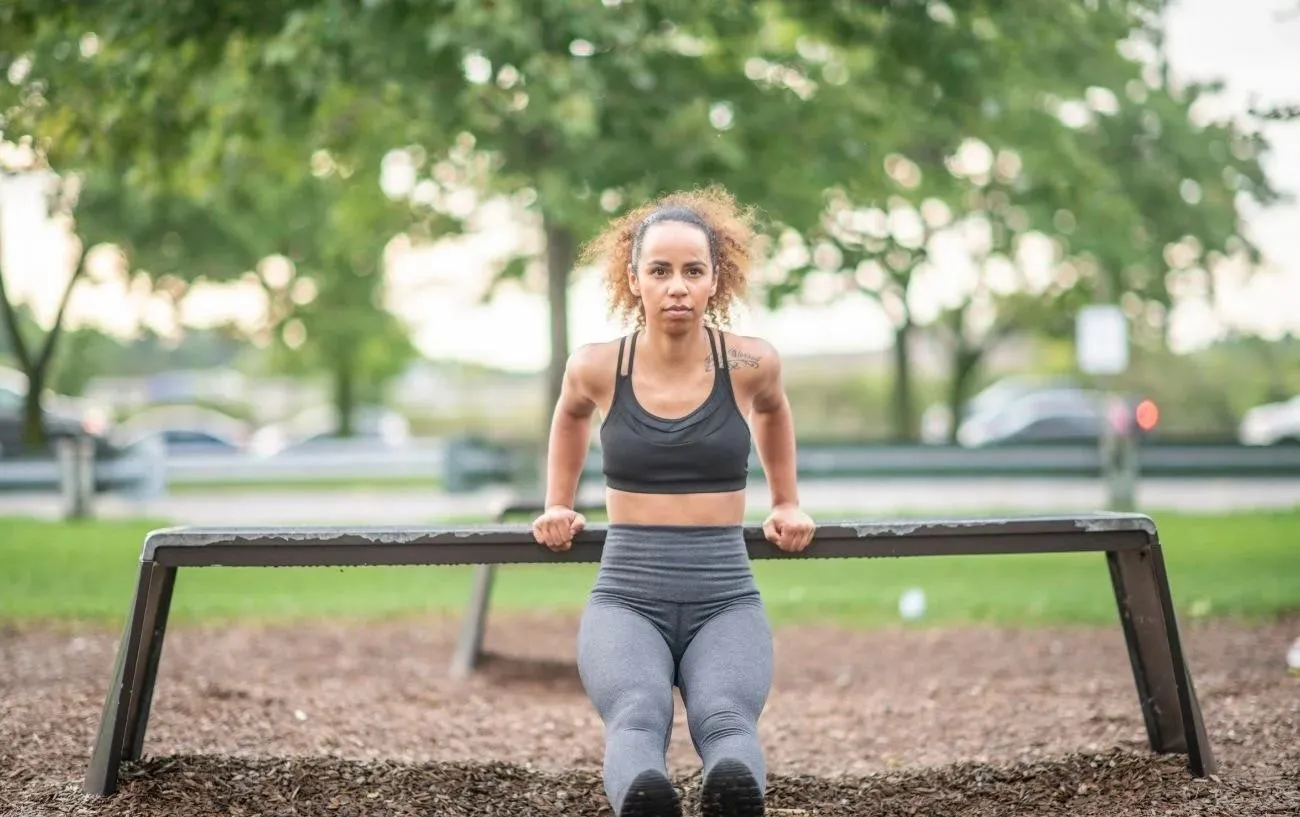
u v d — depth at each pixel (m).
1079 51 11.50
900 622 7.97
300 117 10.08
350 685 5.94
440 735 4.91
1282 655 6.24
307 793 3.71
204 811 3.54
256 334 31.50
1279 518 13.12
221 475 17.92
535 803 3.76
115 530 13.06
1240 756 4.06
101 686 5.26
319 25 8.95
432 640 7.47
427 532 3.62
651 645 3.17
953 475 15.88
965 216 16.97
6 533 12.68
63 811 3.49
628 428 3.29
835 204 13.20
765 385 3.41
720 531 3.30
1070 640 7.15
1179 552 10.44
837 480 16.00
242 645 7.01
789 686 6.20
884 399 46.50
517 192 12.24
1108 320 14.67
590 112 8.78
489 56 8.77
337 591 9.55
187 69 9.58
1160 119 15.71
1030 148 12.86
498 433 47.94
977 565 10.81
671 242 3.28
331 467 18.06
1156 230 16.91
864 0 9.79
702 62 10.61
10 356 45.91
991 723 5.05
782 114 10.62
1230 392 43.22
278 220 20.80
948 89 10.25
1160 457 16.36
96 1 8.95
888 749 4.79
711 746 2.95
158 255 20.94
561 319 12.82
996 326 27.11
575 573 10.96
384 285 30.00
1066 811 3.62
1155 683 3.99
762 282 13.92
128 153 10.09
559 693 6.13
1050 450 15.85
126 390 59.72
